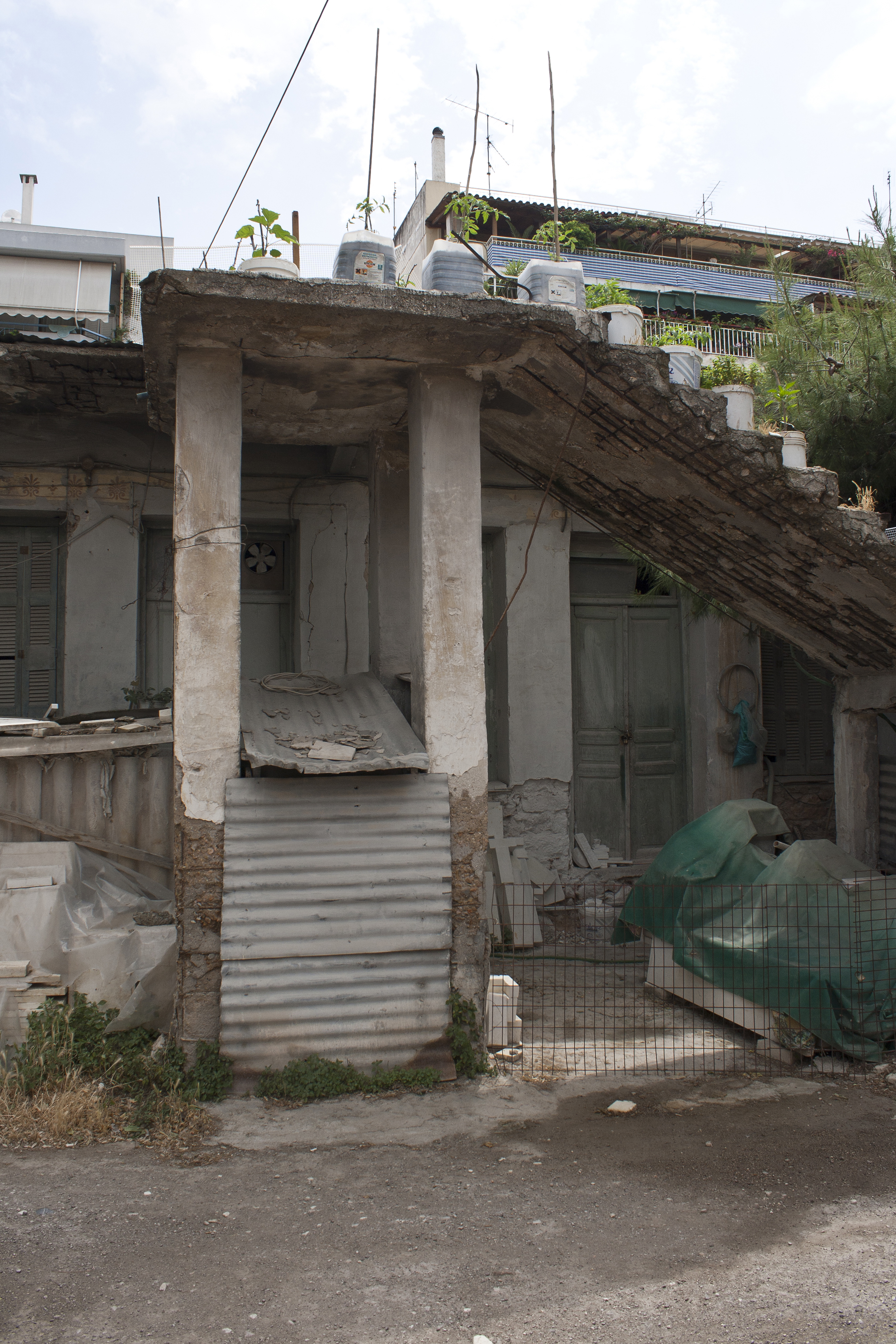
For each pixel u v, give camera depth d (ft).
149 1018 16.26
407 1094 15.62
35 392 22.40
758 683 30.55
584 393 17.31
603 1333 9.31
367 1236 11.16
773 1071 17.02
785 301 26.78
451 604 17.35
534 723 28.66
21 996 16.01
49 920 16.66
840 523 17.90
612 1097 15.76
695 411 16.61
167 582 26.22
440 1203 12.00
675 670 31.50
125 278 34.81
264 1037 15.69
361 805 16.46
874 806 23.84
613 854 30.30
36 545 25.32
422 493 17.38
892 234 24.07
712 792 30.04
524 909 26.11
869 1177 12.84
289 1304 9.76
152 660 25.94
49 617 25.29
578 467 20.88
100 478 24.98
